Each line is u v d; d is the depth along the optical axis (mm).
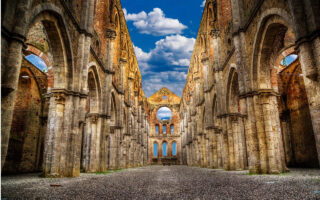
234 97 22156
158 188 9219
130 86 41281
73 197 7117
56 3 12938
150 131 72438
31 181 11938
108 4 26234
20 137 23172
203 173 18594
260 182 10125
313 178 11125
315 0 8852
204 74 31109
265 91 14891
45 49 18203
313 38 8672
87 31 17297
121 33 33500
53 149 13836
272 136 14344
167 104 74875
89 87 21750
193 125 43906
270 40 14578
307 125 25984
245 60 16516
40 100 26281
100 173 19625
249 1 16406
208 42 30641
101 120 22109
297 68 27781
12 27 8305
